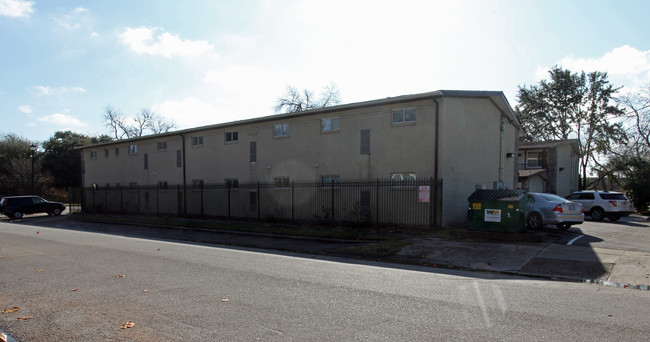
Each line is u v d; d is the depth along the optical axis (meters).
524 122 47.66
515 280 7.99
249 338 4.43
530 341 4.32
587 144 43.34
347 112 18.39
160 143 28.42
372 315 5.27
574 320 5.08
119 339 4.43
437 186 15.32
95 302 5.92
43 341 4.40
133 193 30.19
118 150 32.12
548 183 31.64
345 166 18.38
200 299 6.07
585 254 10.27
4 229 19.88
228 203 22.69
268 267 8.88
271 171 21.52
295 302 5.91
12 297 6.24
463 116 16.86
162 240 14.98
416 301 6.00
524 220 12.75
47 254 10.72
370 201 17.31
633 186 25.70
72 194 35.94
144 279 7.50
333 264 9.54
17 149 53.78
